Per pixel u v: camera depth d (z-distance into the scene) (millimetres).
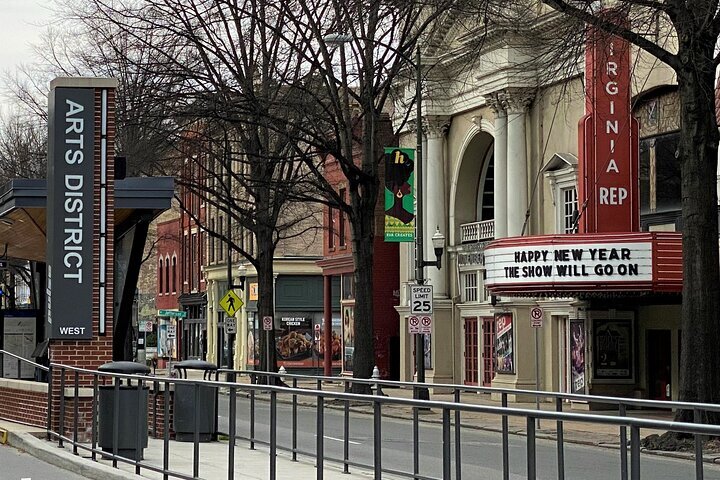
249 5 41906
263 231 49562
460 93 47250
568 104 39000
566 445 9461
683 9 23391
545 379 41312
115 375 17375
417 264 37969
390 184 39594
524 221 42875
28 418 23922
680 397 24031
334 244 63438
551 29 40469
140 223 28891
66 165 23125
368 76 38656
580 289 33469
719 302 24016
